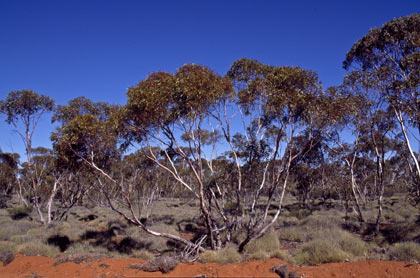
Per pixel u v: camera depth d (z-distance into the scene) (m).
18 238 13.51
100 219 22.66
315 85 10.79
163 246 13.38
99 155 12.30
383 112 15.51
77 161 12.19
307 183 30.19
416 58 12.23
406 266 7.17
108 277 7.42
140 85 10.39
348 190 19.91
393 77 13.63
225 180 14.80
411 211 19.31
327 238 11.27
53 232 15.38
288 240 13.47
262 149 13.77
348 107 11.37
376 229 13.86
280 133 11.78
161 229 17.06
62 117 16.17
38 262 9.42
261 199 40.25
